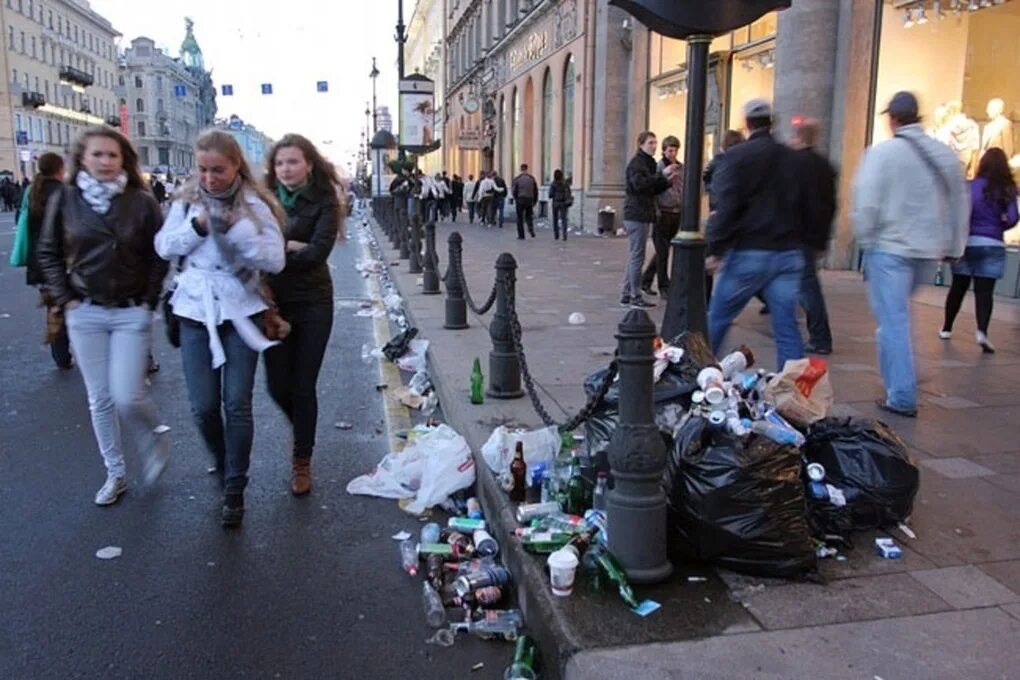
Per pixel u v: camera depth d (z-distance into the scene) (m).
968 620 3.01
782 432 3.56
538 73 30.03
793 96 12.91
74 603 3.63
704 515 3.30
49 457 5.47
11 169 70.00
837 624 2.99
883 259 5.34
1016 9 10.84
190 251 4.22
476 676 3.13
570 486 3.89
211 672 3.13
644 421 3.24
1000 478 4.34
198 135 4.14
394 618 3.54
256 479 5.14
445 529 4.34
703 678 2.70
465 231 25.19
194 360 4.39
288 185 4.71
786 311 5.22
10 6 70.88
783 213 5.07
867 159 5.36
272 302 4.56
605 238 21.78
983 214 7.13
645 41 21.42
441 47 63.09
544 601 3.19
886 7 12.14
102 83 99.38
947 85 11.76
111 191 4.33
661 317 9.27
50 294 4.48
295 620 3.52
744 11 4.52
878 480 3.65
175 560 4.05
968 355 7.19
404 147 22.78
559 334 8.33
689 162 4.80
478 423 5.29
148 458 4.78
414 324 9.30
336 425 6.24
